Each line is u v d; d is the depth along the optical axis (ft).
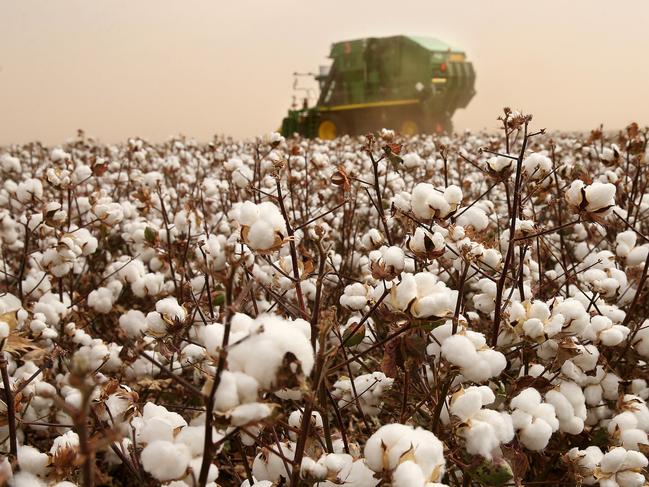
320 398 6.07
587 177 7.64
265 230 5.26
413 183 18.69
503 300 8.30
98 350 8.70
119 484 7.93
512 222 7.77
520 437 5.89
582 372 7.34
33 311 9.78
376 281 8.58
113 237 17.66
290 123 80.38
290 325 4.11
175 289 11.12
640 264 10.09
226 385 3.76
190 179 22.89
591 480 6.70
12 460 5.49
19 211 18.66
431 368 6.95
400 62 73.31
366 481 5.18
